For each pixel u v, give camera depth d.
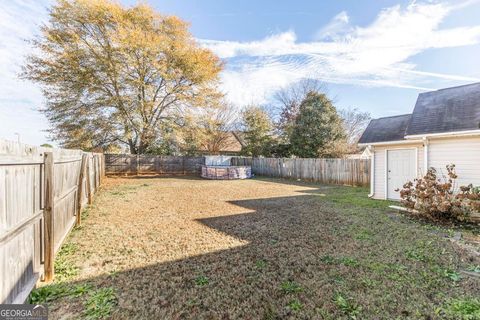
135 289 2.63
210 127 20.03
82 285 2.69
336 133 18.23
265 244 4.04
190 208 6.87
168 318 2.17
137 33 15.25
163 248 3.85
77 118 15.86
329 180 13.62
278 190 10.78
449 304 2.39
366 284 2.75
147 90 16.67
